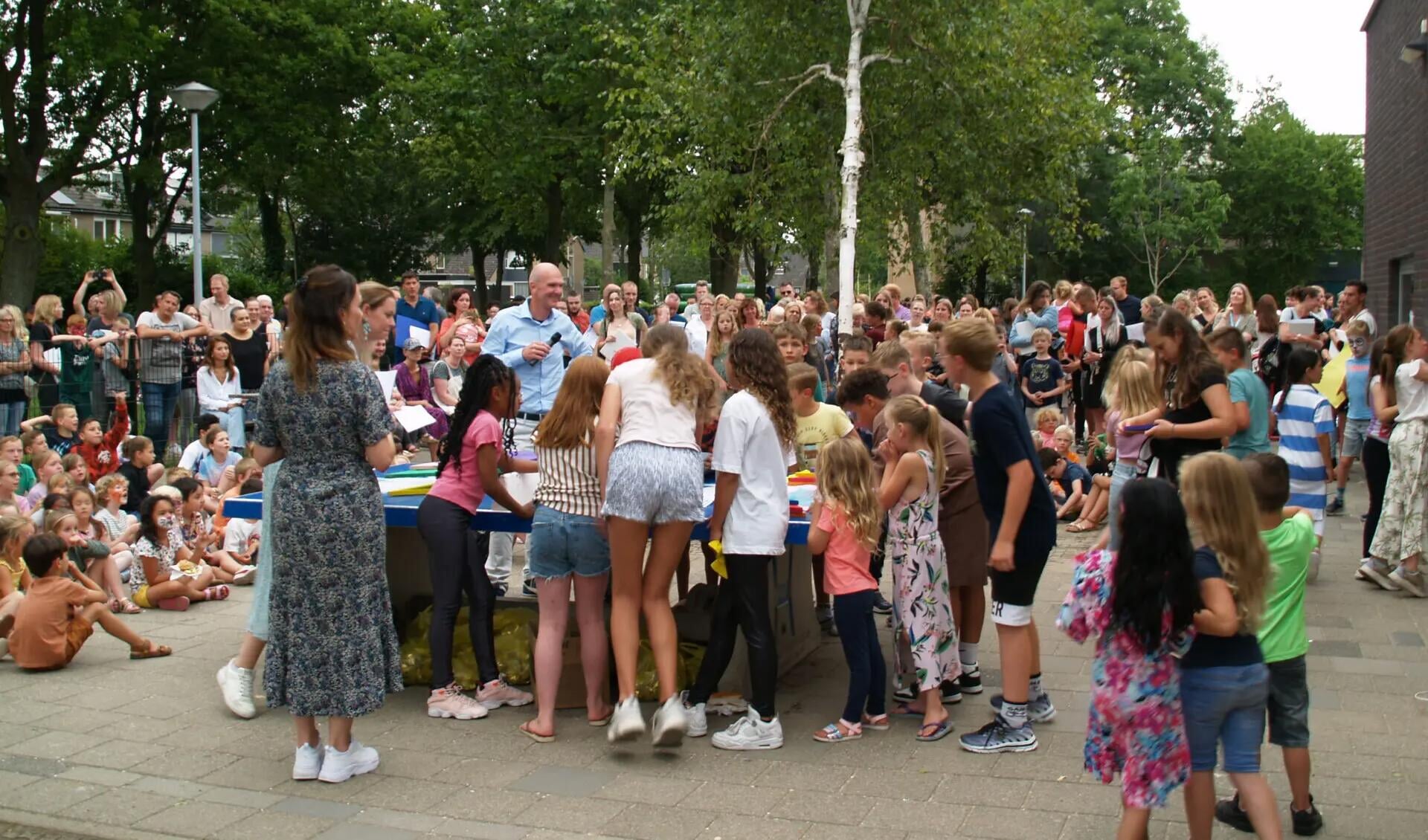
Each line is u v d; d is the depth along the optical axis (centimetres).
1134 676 360
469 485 560
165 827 434
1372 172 2147
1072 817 427
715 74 1778
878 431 627
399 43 3017
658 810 443
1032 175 2017
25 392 1120
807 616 656
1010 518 474
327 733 532
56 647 629
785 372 518
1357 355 1006
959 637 573
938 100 1727
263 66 2772
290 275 4056
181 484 829
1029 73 1819
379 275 4903
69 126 2694
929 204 2002
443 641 557
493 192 3456
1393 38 1881
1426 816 418
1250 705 363
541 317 769
